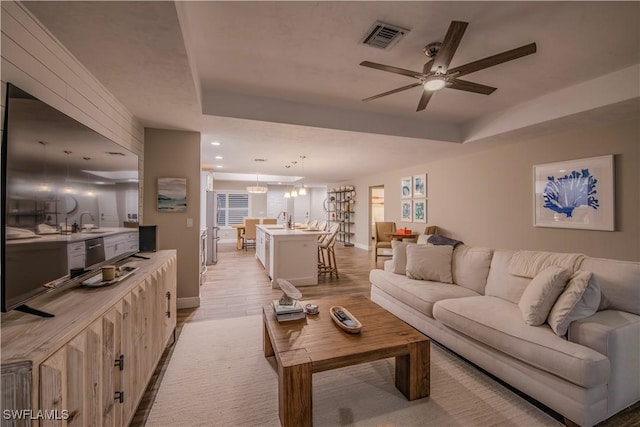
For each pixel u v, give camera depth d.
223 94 3.03
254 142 4.21
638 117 3.00
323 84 2.89
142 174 3.29
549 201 3.80
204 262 5.17
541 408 1.73
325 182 10.77
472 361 2.12
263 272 5.40
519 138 3.96
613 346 1.53
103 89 2.24
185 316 3.19
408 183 6.72
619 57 2.39
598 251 3.32
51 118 1.25
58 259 1.29
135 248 2.35
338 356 1.59
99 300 1.26
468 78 2.78
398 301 2.99
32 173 1.12
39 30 1.44
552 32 2.04
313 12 1.83
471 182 5.06
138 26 1.52
